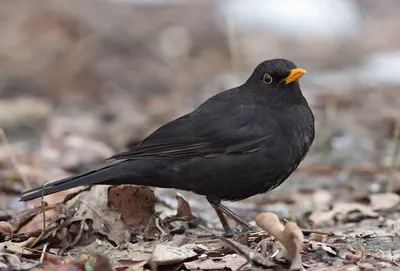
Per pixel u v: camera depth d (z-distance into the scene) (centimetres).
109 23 2425
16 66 2188
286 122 944
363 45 2530
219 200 962
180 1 2745
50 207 952
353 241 899
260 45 2433
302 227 1039
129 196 945
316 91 1986
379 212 1088
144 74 2172
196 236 932
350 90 2002
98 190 945
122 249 877
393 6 2909
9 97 2003
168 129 956
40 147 1535
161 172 938
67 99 2012
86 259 834
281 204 1202
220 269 798
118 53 2278
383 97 1952
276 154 934
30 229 927
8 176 1224
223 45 2433
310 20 2578
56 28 2398
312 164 1426
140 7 2673
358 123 1714
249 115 944
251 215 1129
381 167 1380
